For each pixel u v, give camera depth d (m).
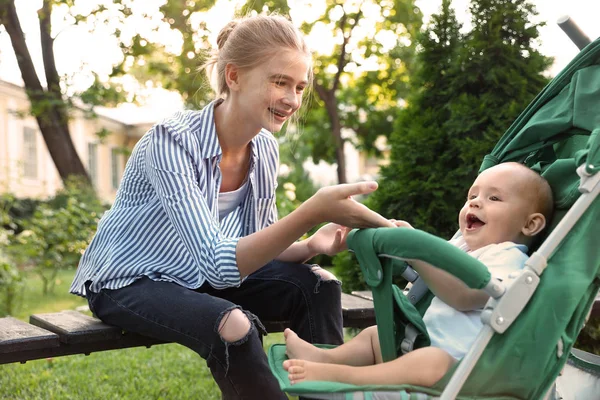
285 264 2.29
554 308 1.54
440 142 3.54
